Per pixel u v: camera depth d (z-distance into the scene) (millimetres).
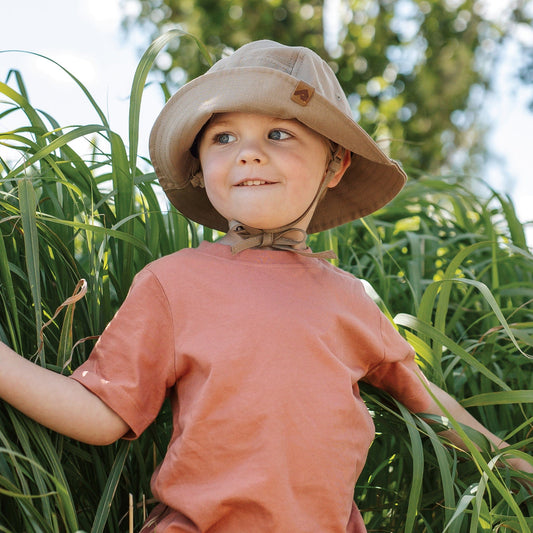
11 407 1205
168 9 8047
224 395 1211
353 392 1358
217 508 1168
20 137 1452
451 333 2006
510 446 1438
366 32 7996
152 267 1312
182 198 1556
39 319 1231
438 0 8070
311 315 1302
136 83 1476
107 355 1237
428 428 1438
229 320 1256
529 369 1918
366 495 1640
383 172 1550
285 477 1188
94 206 1598
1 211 1408
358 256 2191
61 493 1122
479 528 1454
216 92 1335
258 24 7824
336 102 1436
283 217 1337
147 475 1466
